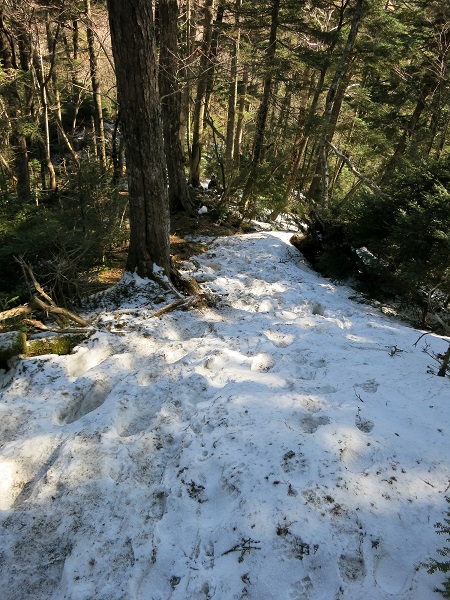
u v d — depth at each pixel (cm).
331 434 286
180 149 1093
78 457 289
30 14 1130
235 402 328
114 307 580
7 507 273
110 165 1324
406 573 213
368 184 865
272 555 214
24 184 1056
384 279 744
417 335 514
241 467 263
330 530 225
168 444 306
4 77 1117
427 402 331
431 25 1476
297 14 1354
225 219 1148
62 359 421
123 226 824
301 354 426
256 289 689
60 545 241
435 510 240
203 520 243
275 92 1661
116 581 219
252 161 1196
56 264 581
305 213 1120
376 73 1744
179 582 215
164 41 980
